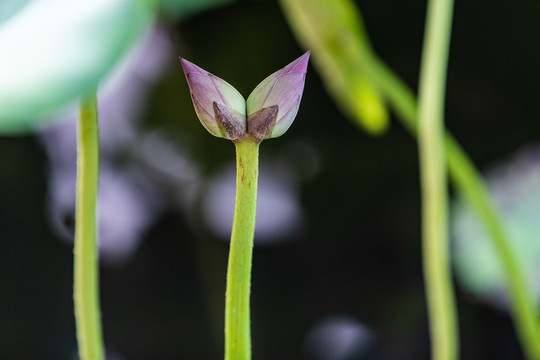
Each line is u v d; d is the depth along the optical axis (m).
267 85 1.46
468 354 4.21
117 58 1.40
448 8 1.88
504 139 4.46
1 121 1.36
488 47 4.46
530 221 3.33
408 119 2.24
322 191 4.70
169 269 4.71
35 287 4.55
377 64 2.25
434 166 1.88
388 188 4.66
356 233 4.68
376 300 4.60
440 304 1.87
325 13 2.22
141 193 4.73
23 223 4.56
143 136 4.68
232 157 4.68
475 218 3.37
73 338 4.55
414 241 4.60
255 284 4.64
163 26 4.45
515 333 4.19
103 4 1.42
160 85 4.59
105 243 4.68
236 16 4.46
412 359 4.47
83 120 1.61
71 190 4.57
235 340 1.48
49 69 1.38
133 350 4.59
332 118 4.65
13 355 4.44
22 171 4.54
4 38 1.39
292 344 4.60
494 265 3.24
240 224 1.47
